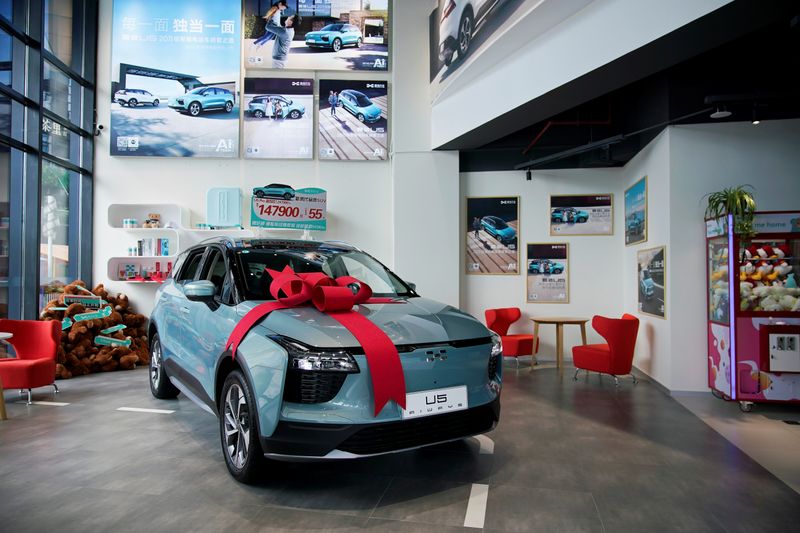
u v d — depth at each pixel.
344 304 2.67
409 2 7.23
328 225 7.59
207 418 4.02
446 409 2.52
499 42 5.21
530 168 7.09
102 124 7.48
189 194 7.52
